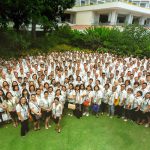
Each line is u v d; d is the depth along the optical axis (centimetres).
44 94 607
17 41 1418
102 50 1669
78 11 2750
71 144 555
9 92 607
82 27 2531
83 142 565
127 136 596
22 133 580
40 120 663
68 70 895
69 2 1733
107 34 1750
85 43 1830
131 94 653
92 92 695
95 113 722
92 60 1129
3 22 1319
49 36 1892
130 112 675
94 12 2536
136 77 767
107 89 699
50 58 1129
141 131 625
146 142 571
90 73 847
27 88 707
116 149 540
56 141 566
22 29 1739
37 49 1631
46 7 1570
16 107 552
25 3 1259
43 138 579
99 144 558
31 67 924
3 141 559
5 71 854
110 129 632
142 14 2622
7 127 627
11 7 1261
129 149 540
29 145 545
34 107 588
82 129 629
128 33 1634
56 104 596
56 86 705
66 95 706
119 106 684
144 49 1528
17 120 657
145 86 686
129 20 2494
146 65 1005
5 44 1430
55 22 1870
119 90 693
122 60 1060
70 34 1962
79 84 737
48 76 771
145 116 644
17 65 952
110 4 2173
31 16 1438
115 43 1666
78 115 690
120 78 751
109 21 2411
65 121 675
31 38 1730
